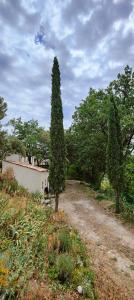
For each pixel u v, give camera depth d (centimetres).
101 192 2289
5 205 815
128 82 2298
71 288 562
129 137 2139
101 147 2309
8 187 1213
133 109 2127
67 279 585
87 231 1156
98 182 2736
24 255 557
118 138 1647
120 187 1563
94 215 1475
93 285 625
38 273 554
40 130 3397
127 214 1474
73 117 2691
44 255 643
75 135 2902
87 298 552
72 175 3278
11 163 1873
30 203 1104
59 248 722
